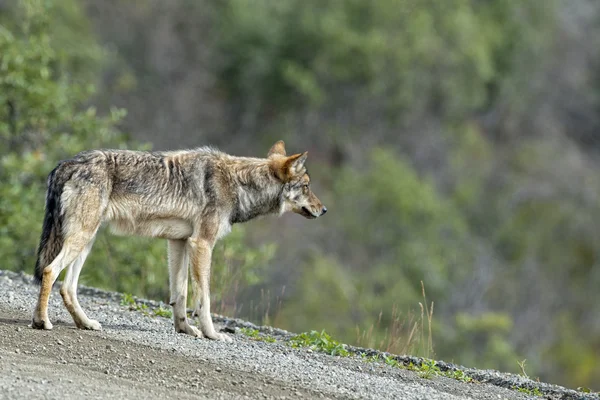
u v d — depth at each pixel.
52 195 32.53
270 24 156.00
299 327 91.81
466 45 154.62
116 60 142.12
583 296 132.75
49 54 60.75
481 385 33.03
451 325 105.19
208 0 162.00
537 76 173.50
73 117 60.69
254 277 52.12
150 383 27.77
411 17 153.12
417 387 30.58
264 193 36.84
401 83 150.88
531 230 137.75
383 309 96.50
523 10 174.25
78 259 32.97
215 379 28.62
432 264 112.81
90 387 26.69
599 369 120.31
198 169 35.06
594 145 173.12
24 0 62.81
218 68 157.25
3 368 27.53
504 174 149.50
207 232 34.94
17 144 61.28
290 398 27.64
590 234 140.88
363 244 116.19
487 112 167.12
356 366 33.28
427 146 150.88
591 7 189.38
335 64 149.38
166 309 40.03
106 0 153.38
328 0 156.75
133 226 34.03
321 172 141.38
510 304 123.50
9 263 55.78
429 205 120.00
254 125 153.75
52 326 32.38
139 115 143.38
